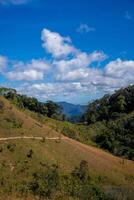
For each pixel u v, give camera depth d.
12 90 137.38
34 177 72.62
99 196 67.62
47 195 63.47
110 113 184.62
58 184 68.38
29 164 79.50
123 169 102.44
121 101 183.62
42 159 84.25
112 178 90.31
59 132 115.69
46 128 108.44
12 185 66.44
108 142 131.38
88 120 187.88
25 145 88.12
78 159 95.25
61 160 89.62
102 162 100.44
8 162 77.44
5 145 84.50
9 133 91.31
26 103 153.38
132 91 187.00
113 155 121.50
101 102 199.75
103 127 155.00
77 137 128.25
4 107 105.50
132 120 146.38
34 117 124.94
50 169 79.38
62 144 100.31
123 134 140.25
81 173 80.06
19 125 97.38
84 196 66.00
